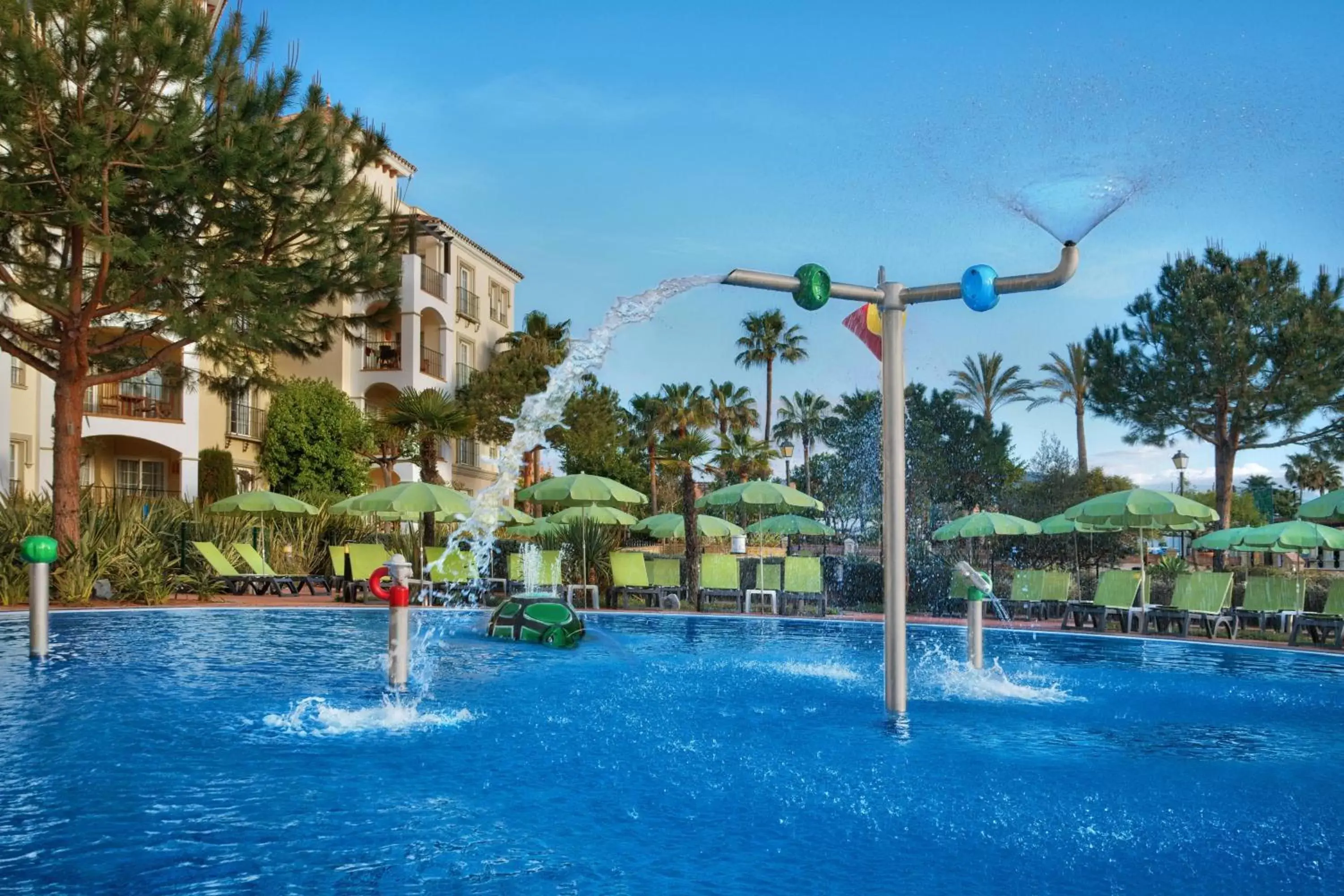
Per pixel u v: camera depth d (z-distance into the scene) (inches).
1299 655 496.4
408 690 322.3
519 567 716.0
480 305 1658.5
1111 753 241.6
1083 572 908.0
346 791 196.4
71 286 601.0
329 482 1187.9
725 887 145.7
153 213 601.6
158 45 522.0
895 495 270.4
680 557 817.5
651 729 263.0
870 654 458.9
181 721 263.0
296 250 642.8
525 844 164.2
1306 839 170.7
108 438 1031.0
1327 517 614.5
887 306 258.2
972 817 182.2
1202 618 619.2
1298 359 962.1
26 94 513.0
